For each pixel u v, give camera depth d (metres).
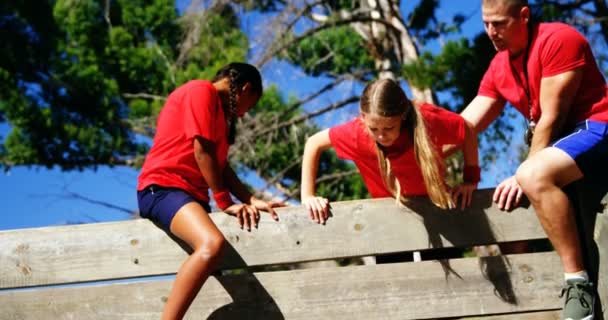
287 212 5.54
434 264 5.47
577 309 5.17
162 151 5.52
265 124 15.16
